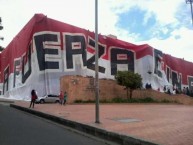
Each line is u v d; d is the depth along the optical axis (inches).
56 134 650.8
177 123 783.1
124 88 2524.6
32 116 1087.6
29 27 2805.1
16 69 3014.3
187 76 3774.6
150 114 1078.4
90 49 2844.5
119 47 3006.9
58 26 2723.9
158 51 3282.5
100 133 636.1
